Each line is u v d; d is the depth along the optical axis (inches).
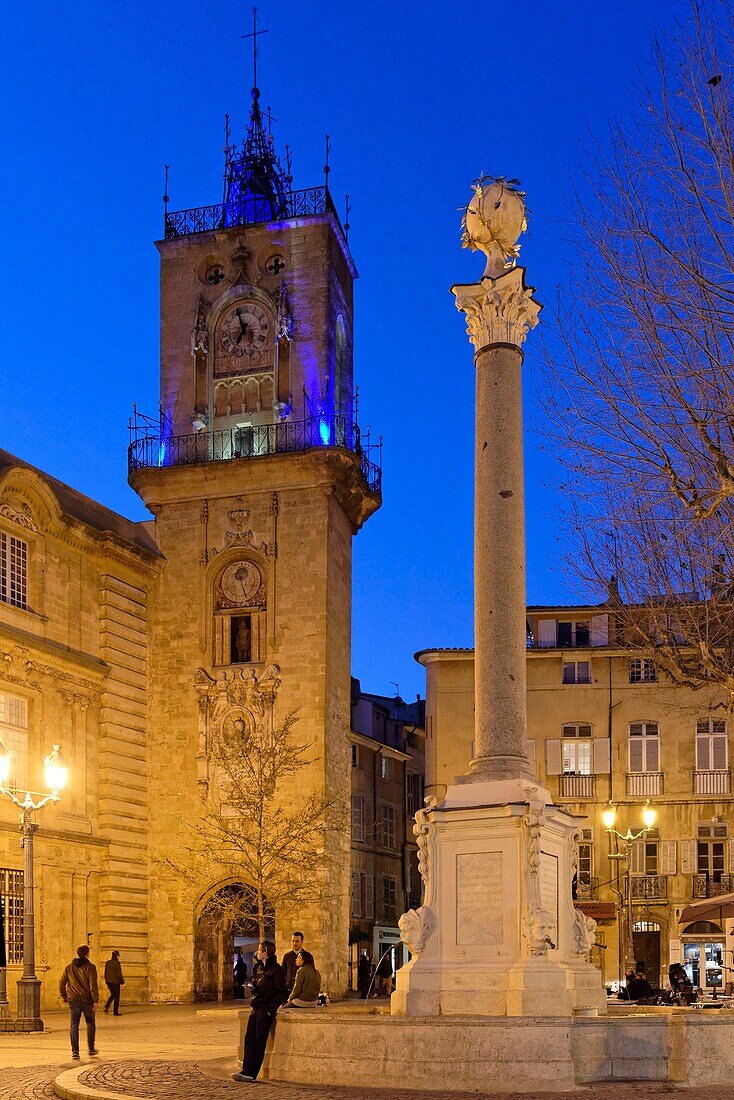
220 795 1867.6
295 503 1936.5
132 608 1894.7
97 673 1780.3
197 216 2145.7
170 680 1934.1
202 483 1974.7
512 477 781.9
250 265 2078.0
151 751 1916.8
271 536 1935.3
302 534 1924.2
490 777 742.5
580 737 2118.6
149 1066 716.7
